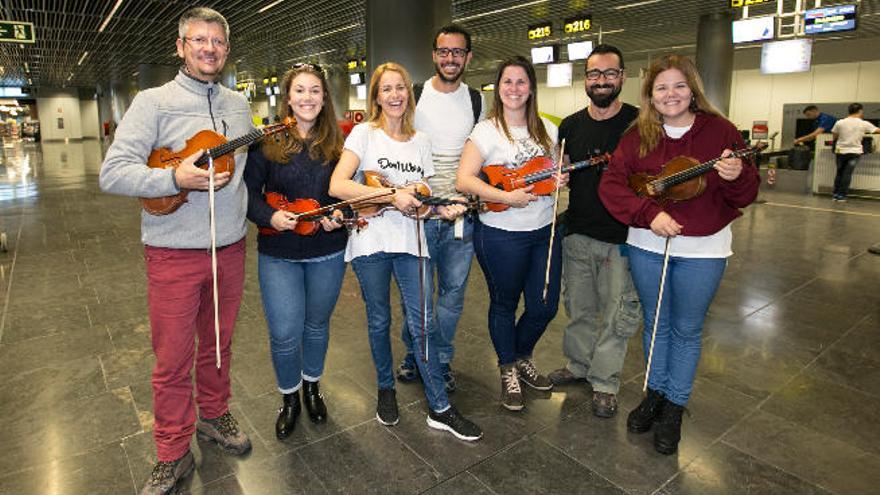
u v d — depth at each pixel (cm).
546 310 257
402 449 226
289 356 225
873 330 349
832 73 1419
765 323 361
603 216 243
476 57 1825
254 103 3422
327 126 212
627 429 240
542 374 291
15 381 282
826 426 241
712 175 201
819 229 667
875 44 1334
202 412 227
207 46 178
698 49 1144
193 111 184
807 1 977
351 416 252
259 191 211
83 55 1748
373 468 214
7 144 2870
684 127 209
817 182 951
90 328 354
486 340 339
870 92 1362
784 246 580
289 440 232
